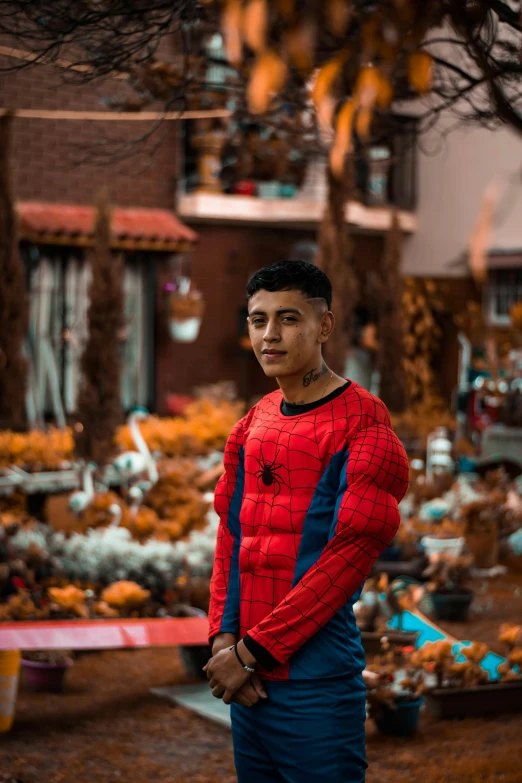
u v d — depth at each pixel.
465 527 8.75
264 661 2.46
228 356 13.76
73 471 9.13
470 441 14.11
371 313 14.81
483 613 7.45
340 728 2.50
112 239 10.55
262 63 1.85
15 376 9.78
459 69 3.81
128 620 5.36
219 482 2.84
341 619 2.54
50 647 4.90
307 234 14.24
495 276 14.59
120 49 4.29
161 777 4.29
